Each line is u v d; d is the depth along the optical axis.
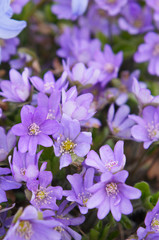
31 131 0.29
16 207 0.31
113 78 0.40
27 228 0.27
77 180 0.29
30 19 0.44
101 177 0.27
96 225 0.30
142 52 0.40
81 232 0.31
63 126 0.29
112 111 0.34
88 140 0.29
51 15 0.45
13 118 0.35
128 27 0.42
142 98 0.31
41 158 0.30
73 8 0.37
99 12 0.44
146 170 0.37
